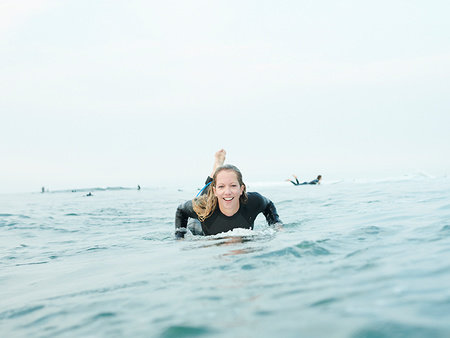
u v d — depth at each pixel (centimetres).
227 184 391
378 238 288
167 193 1794
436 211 439
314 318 137
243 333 131
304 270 209
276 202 831
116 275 251
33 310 191
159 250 338
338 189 1262
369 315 135
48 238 504
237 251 284
